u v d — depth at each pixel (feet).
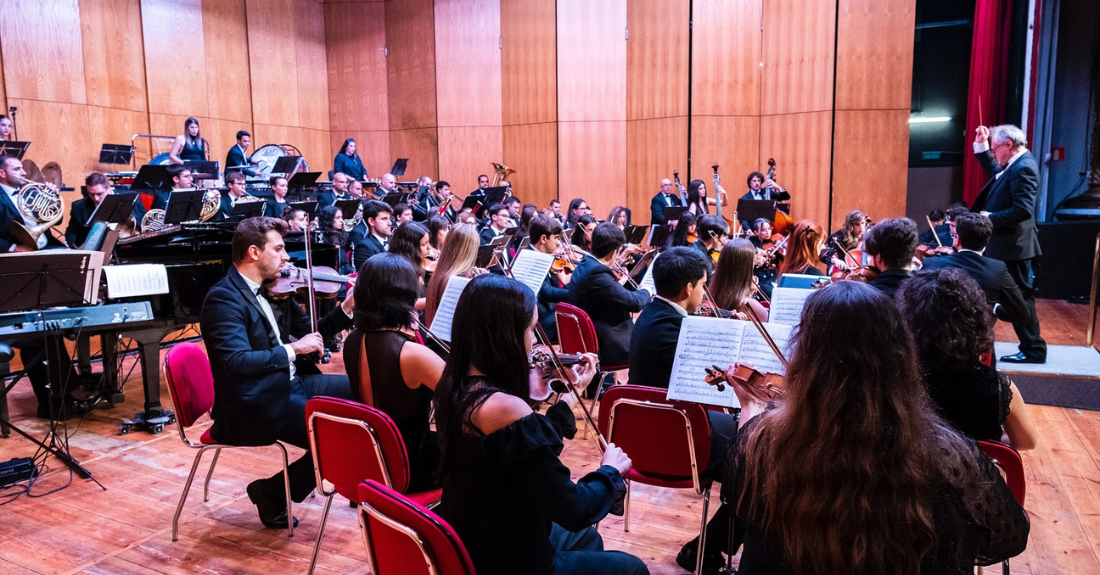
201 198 17.76
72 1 28.68
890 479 3.73
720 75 37.76
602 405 9.07
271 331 10.41
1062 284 29.60
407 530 5.03
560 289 17.29
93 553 9.88
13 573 9.36
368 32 41.75
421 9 41.14
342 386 11.07
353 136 42.42
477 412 5.38
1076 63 32.76
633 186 39.86
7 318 12.61
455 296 11.60
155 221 21.21
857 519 3.74
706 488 8.84
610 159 40.14
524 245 19.33
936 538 3.74
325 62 42.04
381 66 41.93
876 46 35.53
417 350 8.04
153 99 32.07
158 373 15.11
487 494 5.45
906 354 3.91
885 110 35.76
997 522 3.96
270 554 9.84
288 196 29.37
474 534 5.48
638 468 8.98
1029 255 16.92
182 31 33.30
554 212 35.12
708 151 38.14
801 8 36.40
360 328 8.29
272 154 35.12
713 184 38.27
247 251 10.20
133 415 15.78
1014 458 6.25
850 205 36.55
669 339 10.15
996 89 34.27
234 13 36.06
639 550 10.02
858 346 3.87
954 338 6.10
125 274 14.03
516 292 5.64
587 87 39.93
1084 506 11.15
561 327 14.76
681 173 38.63
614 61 39.50
